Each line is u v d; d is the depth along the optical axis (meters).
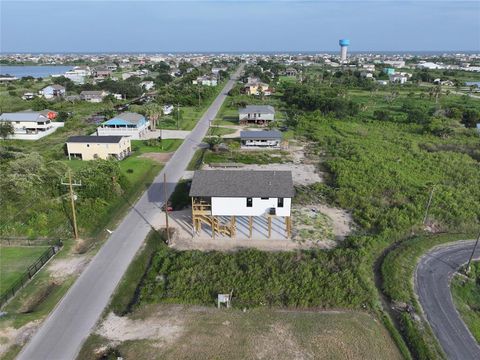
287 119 105.25
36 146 75.19
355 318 29.67
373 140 82.50
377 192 54.19
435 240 42.00
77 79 187.00
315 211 48.53
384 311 30.91
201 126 96.06
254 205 39.44
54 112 101.81
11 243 39.53
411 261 37.78
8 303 30.53
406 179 58.50
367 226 44.38
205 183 40.34
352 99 139.12
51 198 46.62
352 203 50.41
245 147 77.12
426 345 26.98
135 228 43.09
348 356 26.00
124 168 62.19
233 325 28.56
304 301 30.91
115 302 30.81
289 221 40.88
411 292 33.25
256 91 150.38
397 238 42.72
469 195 53.47
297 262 36.44
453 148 78.50
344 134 87.81
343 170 61.34
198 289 32.16
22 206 44.69
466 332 28.97
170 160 67.88
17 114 87.25
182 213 47.25
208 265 35.31
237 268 35.19
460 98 140.25
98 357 25.28
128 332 27.59
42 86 161.50
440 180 59.66
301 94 126.38
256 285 32.78
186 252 37.53
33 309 30.08
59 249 38.47
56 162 56.12
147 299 30.95
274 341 27.08
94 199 47.09
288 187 39.75
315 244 40.50
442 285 34.53
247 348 26.39
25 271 34.72
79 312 29.44
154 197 51.75
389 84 178.25
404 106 118.44
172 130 91.25
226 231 41.66
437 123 94.44
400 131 92.62
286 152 74.62
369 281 34.25
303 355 25.94
